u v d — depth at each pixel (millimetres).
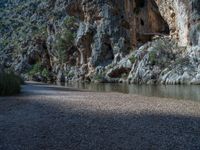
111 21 98438
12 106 24953
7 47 164625
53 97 33281
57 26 123625
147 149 12680
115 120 18516
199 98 34969
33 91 43781
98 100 29906
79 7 111438
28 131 15859
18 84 40000
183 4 73750
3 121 18453
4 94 35844
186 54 71500
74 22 114312
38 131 15836
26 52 140125
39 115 20469
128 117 19516
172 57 73812
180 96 38125
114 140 14016
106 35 98688
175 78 66375
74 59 111750
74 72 108750
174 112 21531
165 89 51906
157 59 74125
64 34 114000
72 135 14977
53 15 130750
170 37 82438
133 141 13820
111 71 87562
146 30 93188
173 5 79062
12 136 14891
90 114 20719
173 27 81312
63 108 23734
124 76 84062
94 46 100875
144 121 18156
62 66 115812
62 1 127500
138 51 82250
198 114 20672
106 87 64938
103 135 14922
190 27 71188
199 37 68625
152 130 15812
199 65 65688
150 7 91812
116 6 98250
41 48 132750
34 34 149375
